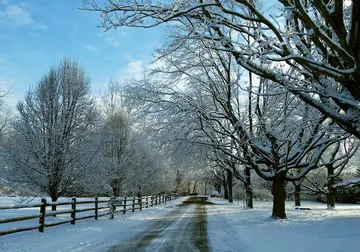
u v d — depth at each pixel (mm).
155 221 14172
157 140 16562
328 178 21938
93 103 16766
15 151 14492
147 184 29438
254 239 9000
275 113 15008
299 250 7414
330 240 8672
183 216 16844
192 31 7766
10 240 7801
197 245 8164
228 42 7453
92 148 15867
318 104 7023
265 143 15750
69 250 7121
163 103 15023
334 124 11289
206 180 56406
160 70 14961
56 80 15742
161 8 6926
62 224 11320
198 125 15797
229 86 13586
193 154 18641
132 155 23578
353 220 13117
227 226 12195
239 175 21375
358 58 5270
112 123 23188
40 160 14594
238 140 13875
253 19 6406
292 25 7832
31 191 14906
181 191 75000
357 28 4969
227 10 6414
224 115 14125
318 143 13180
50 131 14906
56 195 15094
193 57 14445
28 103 15094
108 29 6914
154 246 7969
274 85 13859
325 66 5957
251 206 23812
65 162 15062
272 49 7078
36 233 9008
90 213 16500
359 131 6453
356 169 28656
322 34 5633
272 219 14352
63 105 15500
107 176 17906
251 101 15719
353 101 6754
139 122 16812
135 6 6348
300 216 15664
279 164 14602
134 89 15445
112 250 7344
